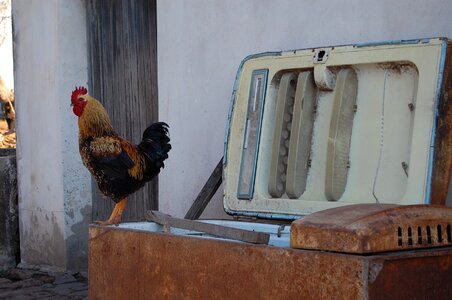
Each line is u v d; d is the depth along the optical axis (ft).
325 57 11.91
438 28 11.78
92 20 22.30
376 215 7.64
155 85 19.97
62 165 21.98
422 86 10.61
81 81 22.47
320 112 12.21
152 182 20.25
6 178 24.90
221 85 15.94
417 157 10.48
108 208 22.00
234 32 15.60
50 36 22.40
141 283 9.92
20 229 24.66
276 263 8.00
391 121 11.21
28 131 23.93
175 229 11.57
